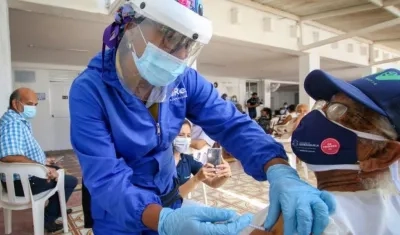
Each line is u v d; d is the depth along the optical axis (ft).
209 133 3.44
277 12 14.74
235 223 1.91
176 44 2.52
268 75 33.73
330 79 2.31
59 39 15.15
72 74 24.91
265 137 3.02
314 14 15.48
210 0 12.35
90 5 9.36
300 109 14.84
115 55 2.71
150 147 2.89
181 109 3.22
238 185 12.32
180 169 6.28
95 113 2.57
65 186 8.37
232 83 35.45
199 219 1.92
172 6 2.35
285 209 1.99
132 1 2.48
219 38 13.17
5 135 7.27
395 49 24.79
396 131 2.14
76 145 2.52
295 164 8.47
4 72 8.09
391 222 2.19
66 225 8.04
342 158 2.26
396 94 2.16
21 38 14.83
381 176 2.27
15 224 8.75
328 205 2.01
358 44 21.17
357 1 13.39
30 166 7.24
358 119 2.19
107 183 2.27
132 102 2.73
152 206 2.15
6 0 8.21
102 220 2.98
